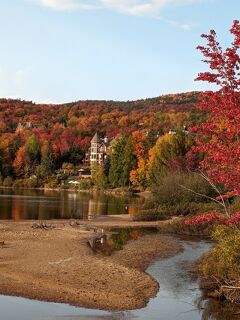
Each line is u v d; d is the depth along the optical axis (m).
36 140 150.12
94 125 195.38
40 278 19.75
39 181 131.00
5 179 130.88
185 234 38.72
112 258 26.42
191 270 23.52
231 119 13.89
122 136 125.50
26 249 27.16
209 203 49.50
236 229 19.86
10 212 52.84
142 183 107.25
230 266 18.25
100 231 38.91
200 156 61.69
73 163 155.50
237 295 17.91
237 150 13.51
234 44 13.67
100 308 16.23
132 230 40.81
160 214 50.19
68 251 27.47
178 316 15.88
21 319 14.24
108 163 125.50
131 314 15.84
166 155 81.56
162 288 19.81
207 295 18.73
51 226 39.84
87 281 19.84
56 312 15.30
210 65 13.84
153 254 28.36
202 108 14.29
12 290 17.58
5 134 170.38
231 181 13.89
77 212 56.25
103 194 104.06
